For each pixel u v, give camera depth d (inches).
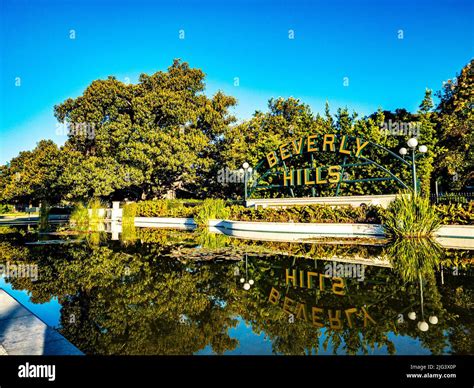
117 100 1245.1
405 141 848.9
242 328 175.5
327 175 845.2
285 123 1414.9
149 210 1162.0
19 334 165.5
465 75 1030.4
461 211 526.9
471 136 952.3
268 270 314.2
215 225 864.9
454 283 254.7
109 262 373.1
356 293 232.2
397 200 548.7
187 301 224.1
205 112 1337.4
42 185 1556.3
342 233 603.8
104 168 1210.6
